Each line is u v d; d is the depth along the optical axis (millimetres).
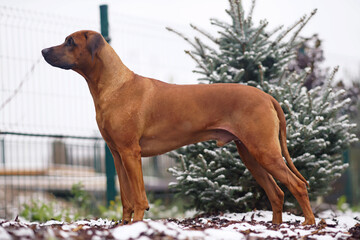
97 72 4082
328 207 8891
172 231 3232
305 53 8297
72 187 7199
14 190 8016
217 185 4969
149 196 7441
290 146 5008
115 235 3129
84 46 4090
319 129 5121
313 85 8086
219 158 5156
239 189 4973
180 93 4062
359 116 10078
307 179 5262
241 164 5082
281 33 5551
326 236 3518
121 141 3932
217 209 5492
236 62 5652
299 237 3457
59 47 4133
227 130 4004
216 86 4098
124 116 3928
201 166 5266
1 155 6566
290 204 5246
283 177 3916
